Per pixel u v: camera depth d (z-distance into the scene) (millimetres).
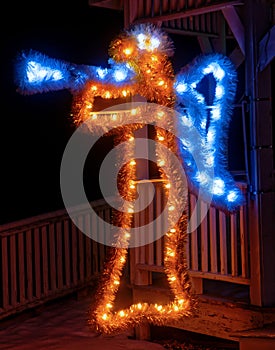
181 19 7680
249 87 6070
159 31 5438
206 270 6656
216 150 5836
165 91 5496
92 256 8727
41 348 6590
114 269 5902
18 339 6961
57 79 5289
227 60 5676
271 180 6133
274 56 5816
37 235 7789
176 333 7270
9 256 7543
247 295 6621
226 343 6875
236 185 6199
